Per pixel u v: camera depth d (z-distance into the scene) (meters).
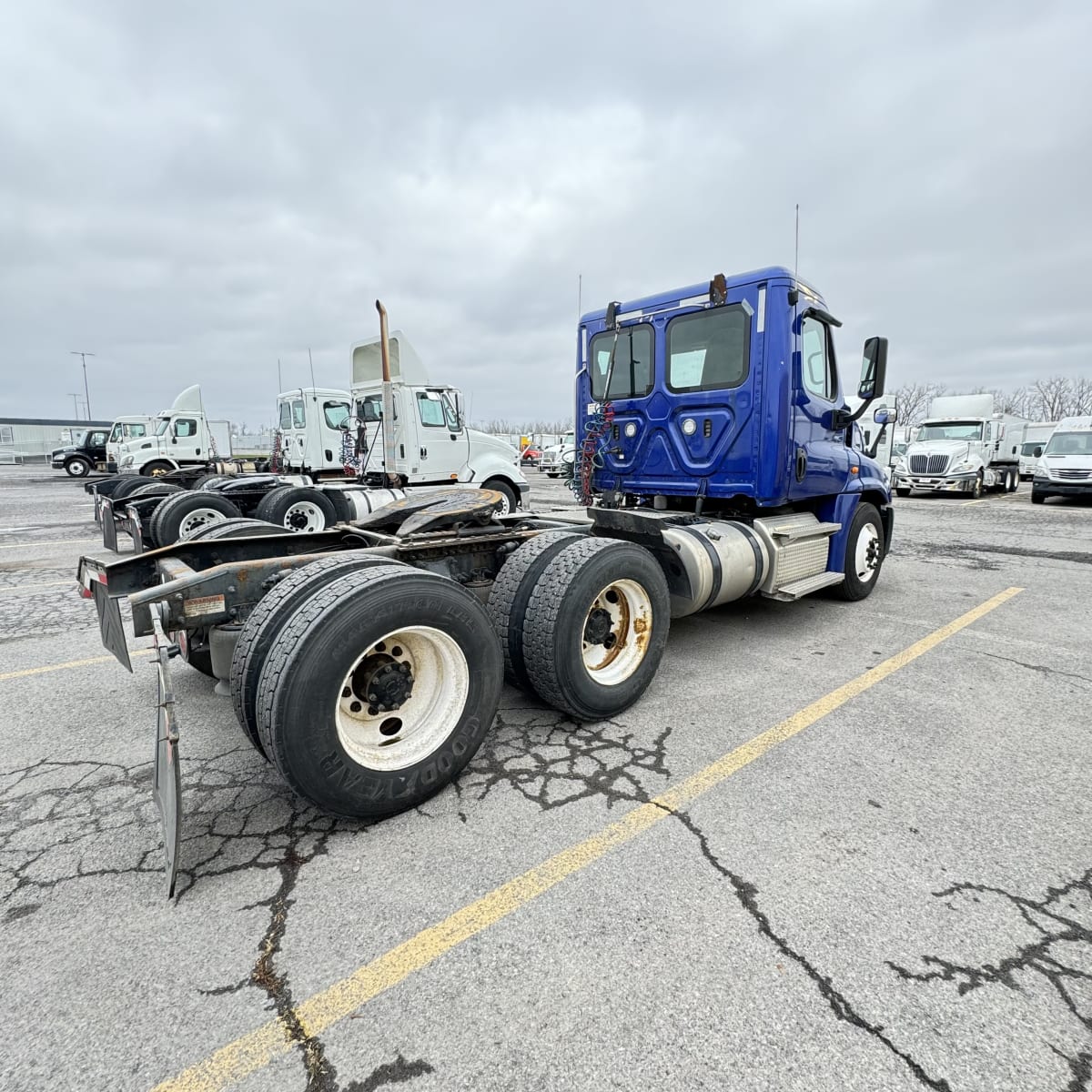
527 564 3.35
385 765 2.46
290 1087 1.46
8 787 2.81
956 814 2.50
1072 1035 1.55
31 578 7.38
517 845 2.34
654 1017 1.62
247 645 2.44
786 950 1.82
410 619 2.47
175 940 1.91
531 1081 1.46
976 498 18.41
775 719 3.40
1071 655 4.39
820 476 4.93
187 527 7.50
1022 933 1.88
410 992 1.71
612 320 5.31
